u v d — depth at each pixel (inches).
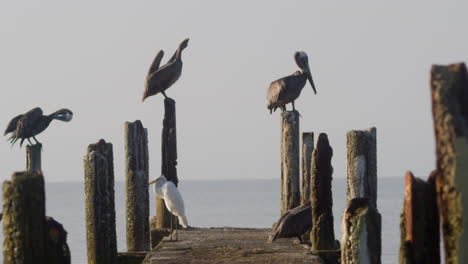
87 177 644.7
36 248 417.4
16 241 415.8
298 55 1032.2
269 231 871.7
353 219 476.1
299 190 873.5
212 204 6097.4
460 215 365.7
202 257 668.1
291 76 973.8
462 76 370.0
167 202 796.6
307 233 782.5
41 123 800.3
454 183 366.6
